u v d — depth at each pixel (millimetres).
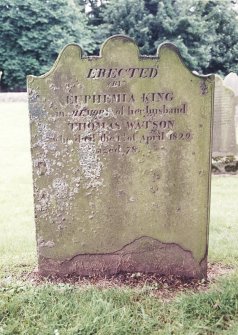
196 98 1827
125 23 14117
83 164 1902
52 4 13391
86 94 1832
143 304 1740
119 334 1540
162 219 1950
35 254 2266
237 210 3082
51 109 1850
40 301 1723
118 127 1865
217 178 4109
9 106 8586
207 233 1957
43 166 1905
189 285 1933
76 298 1766
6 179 4113
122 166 1902
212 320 1624
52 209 1945
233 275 1959
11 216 2980
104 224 1960
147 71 1807
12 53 13234
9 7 12898
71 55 1796
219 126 4328
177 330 1570
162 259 1991
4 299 1732
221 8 14758
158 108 1842
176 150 1880
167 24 13633
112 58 1797
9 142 5871
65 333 1535
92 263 2000
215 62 15055
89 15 15820
